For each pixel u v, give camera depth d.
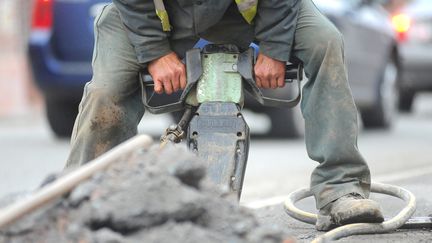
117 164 6.18
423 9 34.47
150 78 9.57
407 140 23.50
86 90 9.11
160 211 5.82
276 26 8.78
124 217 5.77
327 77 8.95
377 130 27.16
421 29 34.25
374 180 14.45
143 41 8.92
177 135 8.71
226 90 8.83
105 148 9.16
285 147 20.67
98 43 9.25
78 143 9.12
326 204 9.05
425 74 34.28
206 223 5.97
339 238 8.68
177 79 8.95
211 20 8.76
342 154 8.96
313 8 9.16
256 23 8.86
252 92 9.26
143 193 5.86
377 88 26.17
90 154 9.09
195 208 5.89
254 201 12.66
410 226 9.52
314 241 8.30
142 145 6.39
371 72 25.36
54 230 5.84
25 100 39.78
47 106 22.89
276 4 8.71
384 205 11.63
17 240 5.85
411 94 36.56
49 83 21.27
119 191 5.88
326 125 8.98
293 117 21.39
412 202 9.36
